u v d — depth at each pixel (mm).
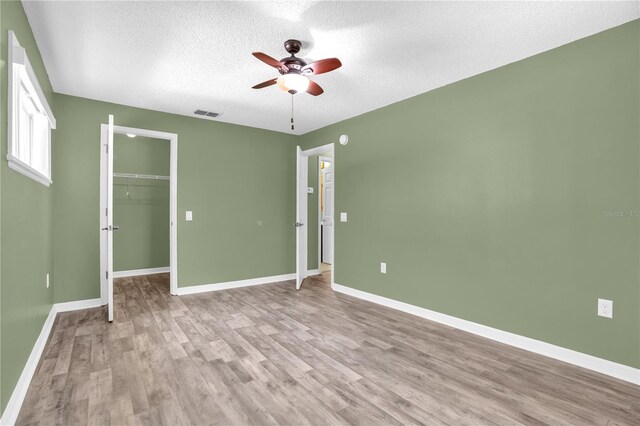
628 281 2314
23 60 1899
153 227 6031
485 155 3121
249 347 2809
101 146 3967
